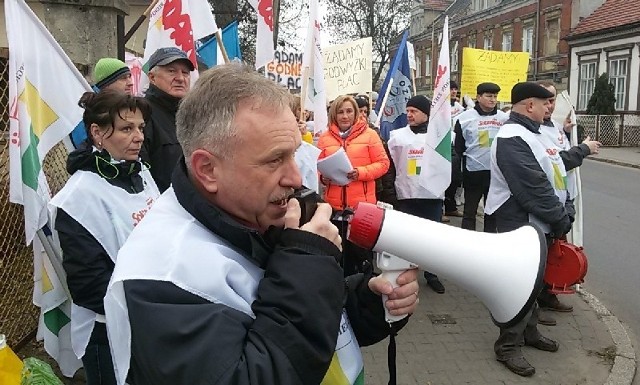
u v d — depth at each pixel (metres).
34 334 3.95
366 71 7.56
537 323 4.35
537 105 3.74
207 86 1.21
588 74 25.44
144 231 1.21
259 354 1.06
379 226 1.29
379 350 4.16
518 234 1.35
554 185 3.79
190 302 1.10
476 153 6.30
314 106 5.36
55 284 2.98
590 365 3.94
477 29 36.22
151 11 4.20
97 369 2.38
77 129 3.50
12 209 3.67
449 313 4.86
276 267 1.16
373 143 4.86
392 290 1.38
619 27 22.70
